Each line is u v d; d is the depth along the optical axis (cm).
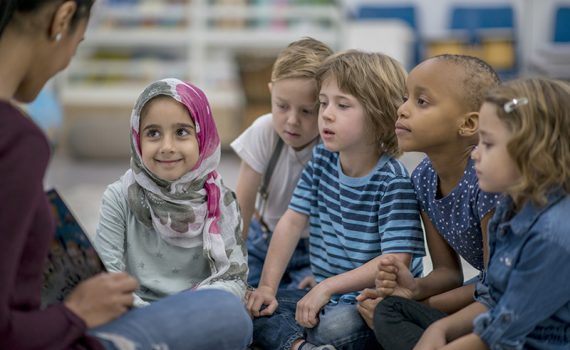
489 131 183
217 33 935
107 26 938
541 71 1115
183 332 179
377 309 211
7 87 164
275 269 258
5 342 151
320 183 260
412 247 236
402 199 239
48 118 779
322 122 245
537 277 177
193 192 234
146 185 232
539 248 177
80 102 916
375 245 246
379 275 218
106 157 878
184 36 934
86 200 630
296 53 268
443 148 219
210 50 947
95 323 166
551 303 179
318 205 261
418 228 239
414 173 241
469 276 356
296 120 267
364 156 247
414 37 1173
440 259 240
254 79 785
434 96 214
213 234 233
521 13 1248
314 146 279
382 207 242
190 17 934
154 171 228
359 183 247
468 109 213
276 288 255
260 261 296
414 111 217
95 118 886
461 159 221
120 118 889
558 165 180
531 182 179
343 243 251
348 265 251
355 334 231
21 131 153
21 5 159
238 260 237
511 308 179
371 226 246
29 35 162
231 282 232
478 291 212
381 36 970
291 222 264
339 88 241
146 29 938
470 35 1151
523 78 188
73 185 712
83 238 178
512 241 186
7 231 149
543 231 177
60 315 160
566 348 187
